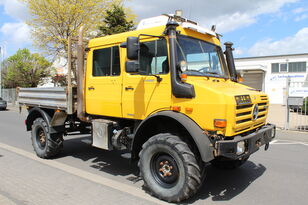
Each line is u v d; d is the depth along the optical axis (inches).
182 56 171.6
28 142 344.8
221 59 212.7
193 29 181.9
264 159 266.8
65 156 272.2
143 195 171.8
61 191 176.7
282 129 455.2
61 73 932.6
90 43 220.8
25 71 1256.2
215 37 211.5
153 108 176.4
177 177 157.9
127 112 192.2
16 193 172.4
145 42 182.7
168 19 176.2
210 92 152.5
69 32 737.0
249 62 1279.5
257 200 167.2
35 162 246.5
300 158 271.7
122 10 740.7
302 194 177.3
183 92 159.3
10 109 957.8
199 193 177.5
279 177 211.0
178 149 152.6
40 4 702.5
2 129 462.9
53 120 244.1
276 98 1224.8
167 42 170.7
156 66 176.2
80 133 272.1
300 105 441.1
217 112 149.6
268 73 1237.7
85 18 728.3
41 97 265.4
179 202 160.7
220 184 194.7
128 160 258.7
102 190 179.5
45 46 749.3
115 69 201.2
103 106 209.2
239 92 165.0
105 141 201.2
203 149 146.9
